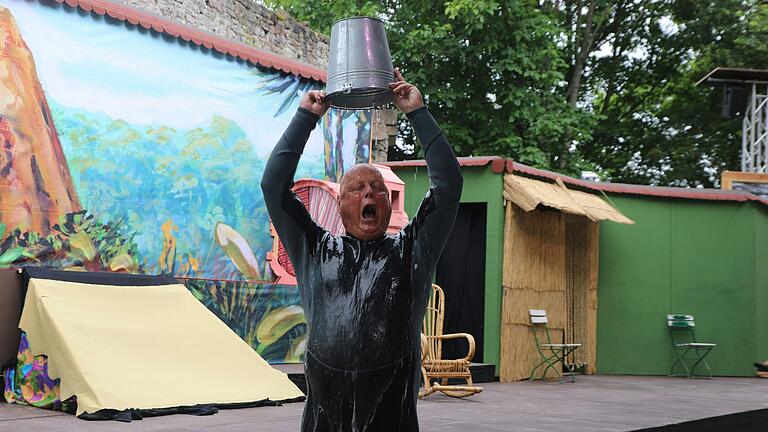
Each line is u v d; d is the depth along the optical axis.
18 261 6.67
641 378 11.48
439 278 10.44
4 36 6.77
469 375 7.78
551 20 18.42
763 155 16.02
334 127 10.10
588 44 21.62
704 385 10.43
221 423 5.23
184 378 5.96
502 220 10.01
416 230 2.57
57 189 7.05
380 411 2.45
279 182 2.55
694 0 22.73
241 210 8.75
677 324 12.20
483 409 6.75
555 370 10.73
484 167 10.10
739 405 7.82
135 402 5.43
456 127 17.98
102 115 7.50
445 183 2.50
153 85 7.98
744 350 12.45
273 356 8.48
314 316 2.53
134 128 7.77
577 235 11.80
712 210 12.65
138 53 7.86
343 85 2.54
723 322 12.51
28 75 6.92
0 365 6.02
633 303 12.23
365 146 10.62
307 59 13.14
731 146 23.23
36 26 7.02
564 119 17.83
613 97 24.84
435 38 17.55
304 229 2.61
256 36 11.97
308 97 2.61
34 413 5.47
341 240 2.59
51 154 7.03
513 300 10.04
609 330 12.07
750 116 16.41
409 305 2.50
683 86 24.19
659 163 24.55
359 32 2.58
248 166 8.87
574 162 19.09
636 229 12.36
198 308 6.86
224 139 8.63
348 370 2.44
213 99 8.55
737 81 15.98
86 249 7.23
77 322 5.83
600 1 21.72
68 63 7.25
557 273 10.97
